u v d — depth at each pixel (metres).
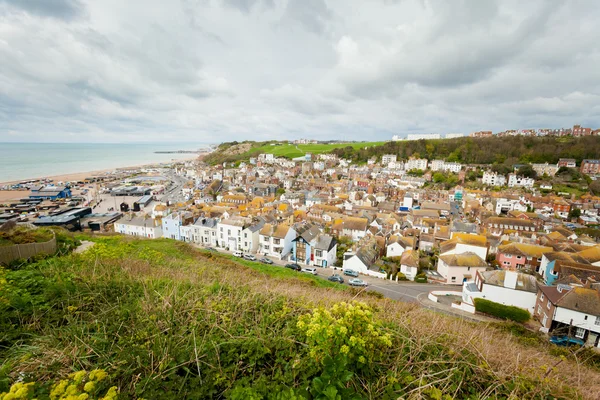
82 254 12.99
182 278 10.20
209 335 5.65
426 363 5.16
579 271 25.22
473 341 6.16
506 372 5.21
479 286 25.34
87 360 4.89
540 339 14.93
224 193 87.81
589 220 61.19
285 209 61.47
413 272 31.03
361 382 4.54
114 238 26.50
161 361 4.70
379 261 35.03
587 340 18.34
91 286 8.10
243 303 7.27
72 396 2.94
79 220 53.53
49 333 5.71
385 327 6.09
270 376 4.72
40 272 9.30
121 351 4.99
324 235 36.75
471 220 59.22
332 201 68.31
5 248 11.56
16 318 6.19
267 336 5.78
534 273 31.44
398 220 52.44
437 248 40.50
